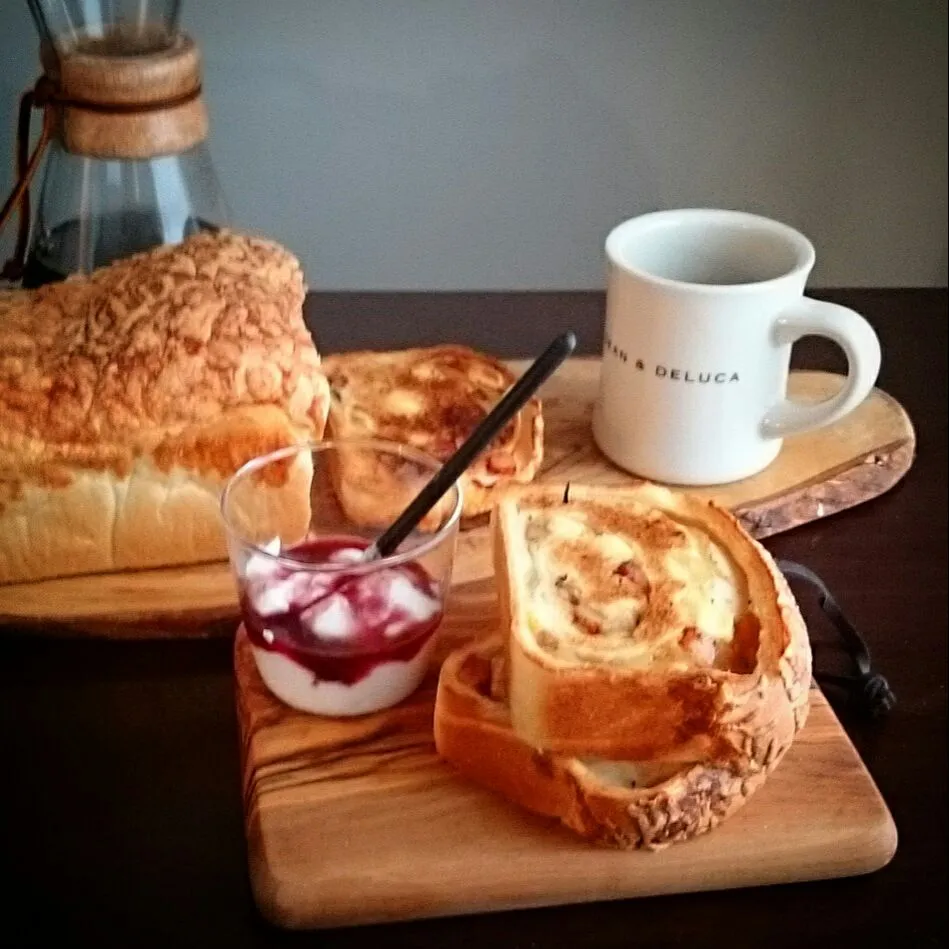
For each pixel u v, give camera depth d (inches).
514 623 16.6
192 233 23.2
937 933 15.9
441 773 17.0
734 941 15.8
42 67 23.9
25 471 19.2
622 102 29.2
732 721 15.8
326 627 17.2
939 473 23.8
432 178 29.7
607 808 15.7
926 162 30.9
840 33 28.9
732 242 23.0
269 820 16.2
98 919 15.5
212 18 27.1
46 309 20.5
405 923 15.9
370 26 27.6
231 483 18.5
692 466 22.3
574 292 28.9
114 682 18.8
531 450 22.1
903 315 28.7
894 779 17.7
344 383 23.3
